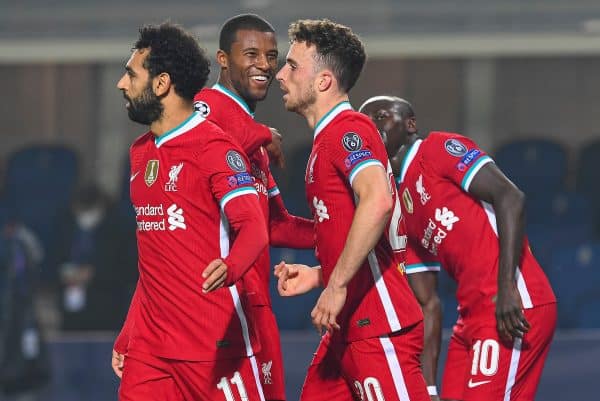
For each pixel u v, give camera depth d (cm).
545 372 2600
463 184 1573
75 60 4331
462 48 4144
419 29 4119
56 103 4809
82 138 4791
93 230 4016
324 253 1411
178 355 1314
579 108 4622
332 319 1299
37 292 3638
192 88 1324
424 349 1697
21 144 4819
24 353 2947
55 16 4209
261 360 1570
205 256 1307
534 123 4653
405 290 1414
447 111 4678
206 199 1298
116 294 3875
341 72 1395
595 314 3738
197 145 1293
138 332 1348
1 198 4612
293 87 1403
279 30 4081
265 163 1580
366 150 1334
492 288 1587
